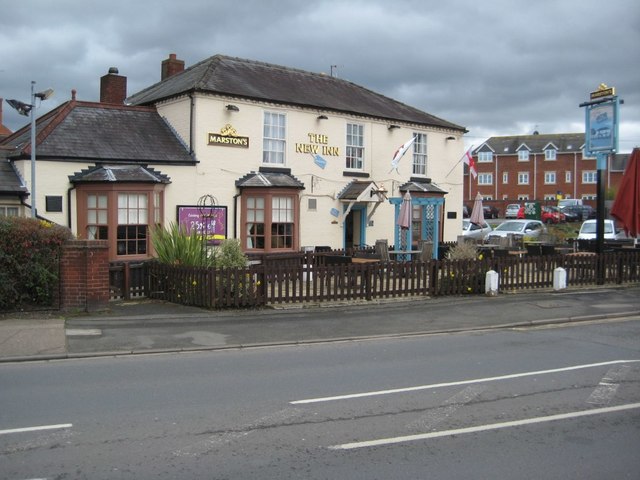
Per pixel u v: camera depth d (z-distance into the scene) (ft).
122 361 29.27
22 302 39.55
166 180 58.49
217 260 47.55
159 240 47.96
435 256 64.90
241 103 64.13
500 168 237.66
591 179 222.28
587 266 55.98
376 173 77.05
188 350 31.78
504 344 33.88
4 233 37.86
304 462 16.63
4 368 27.66
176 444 17.95
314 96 73.26
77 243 39.91
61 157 53.98
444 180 86.22
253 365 28.50
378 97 86.02
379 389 24.16
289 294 46.85
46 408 21.42
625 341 34.78
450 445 18.04
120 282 46.24
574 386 24.79
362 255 62.69
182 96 62.34
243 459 16.84
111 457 16.93
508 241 80.23
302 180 69.36
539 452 17.53
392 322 39.88
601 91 56.54
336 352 31.68
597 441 18.48
